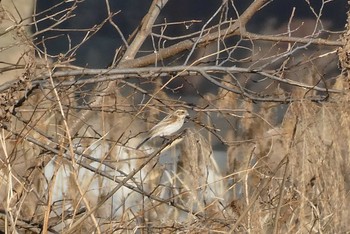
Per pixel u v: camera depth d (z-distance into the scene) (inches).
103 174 411.5
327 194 382.9
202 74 453.7
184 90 687.1
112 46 878.4
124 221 412.8
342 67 434.3
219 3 893.2
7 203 355.6
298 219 386.9
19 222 425.7
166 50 516.4
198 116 488.7
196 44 477.4
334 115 389.4
